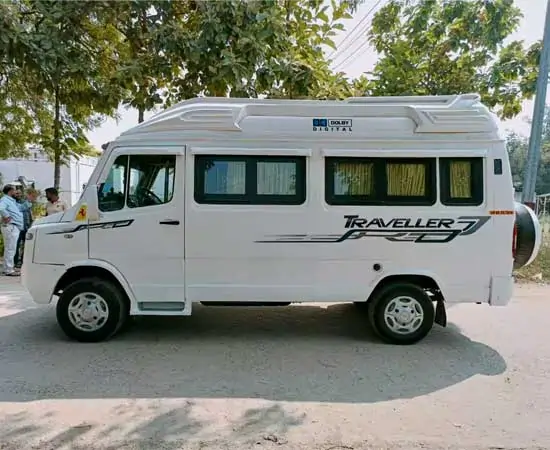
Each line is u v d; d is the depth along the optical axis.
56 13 9.62
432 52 12.75
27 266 5.97
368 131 5.89
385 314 6.02
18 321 6.93
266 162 5.88
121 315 6.02
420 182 5.93
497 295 5.95
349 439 3.80
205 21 9.32
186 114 5.88
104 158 5.92
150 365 5.29
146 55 10.10
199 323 6.93
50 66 9.37
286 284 5.94
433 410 4.32
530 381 5.00
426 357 5.64
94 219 5.85
